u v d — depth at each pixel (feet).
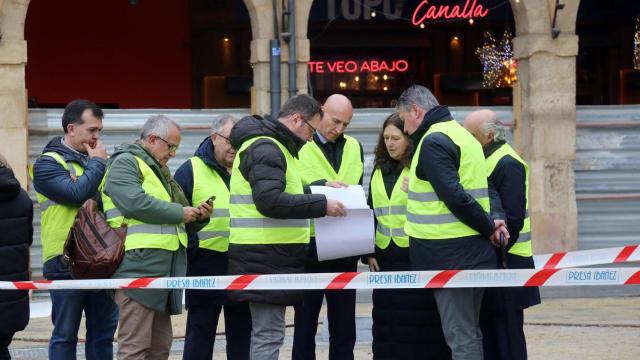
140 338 35.94
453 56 94.58
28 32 87.61
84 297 39.91
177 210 35.96
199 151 40.81
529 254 40.09
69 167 39.45
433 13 87.30
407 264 39.78
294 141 35.73
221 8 90.84
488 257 35.47
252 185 34.60
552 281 34.99
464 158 35.22
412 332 38.24
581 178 71.92
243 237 35.42
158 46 89.76
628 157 72.18
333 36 92.89
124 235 36.11
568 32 70.13
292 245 35.53
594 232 71.92
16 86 64.80
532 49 69.92
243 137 35.32
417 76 95.25
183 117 69.51
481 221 34.83
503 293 38.32
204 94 91.71
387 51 94.99
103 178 38.81
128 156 36.17
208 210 36.50
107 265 35.68
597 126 71.77
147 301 35.76
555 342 52.54
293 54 68.28
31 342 54.44
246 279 34.94
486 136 39.19
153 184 36.37
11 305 36.24
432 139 34.94
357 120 70.59
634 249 40.88
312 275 35.12
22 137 65.05
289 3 67.82
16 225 36.52
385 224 40.29
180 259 37.29
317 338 54.39
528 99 70.44
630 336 54.19
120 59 89.25
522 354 38.99
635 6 94.32
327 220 37.55
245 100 92.12
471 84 94.02
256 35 68.49
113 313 40.81
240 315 40.42
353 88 94.84
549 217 70.44
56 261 39.47
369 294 68.80
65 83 88.38
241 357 40.45
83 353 51.26
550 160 70.38
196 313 39.75
